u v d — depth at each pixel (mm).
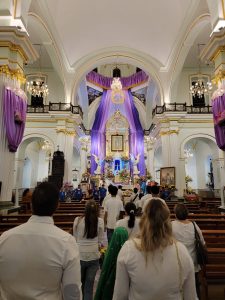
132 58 16062
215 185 15508
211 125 15492
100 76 22578
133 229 2820
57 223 4805
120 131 23281
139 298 1332
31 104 17375
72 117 15711
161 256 1354
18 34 7348
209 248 3564
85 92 22172
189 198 11805
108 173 20703
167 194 12680
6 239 1364
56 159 14086
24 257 1310
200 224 5074
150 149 21609
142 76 21688
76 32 14180
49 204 1446
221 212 8008
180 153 15180
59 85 15914
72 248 1403
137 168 21766
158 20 13508
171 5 12211
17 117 7332
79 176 20875
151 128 20750
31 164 20219
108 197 5340
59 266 1334
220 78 7707
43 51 15688
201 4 10391
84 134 21938
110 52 16016
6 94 7199
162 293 1303
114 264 2094
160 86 16062
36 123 15805
